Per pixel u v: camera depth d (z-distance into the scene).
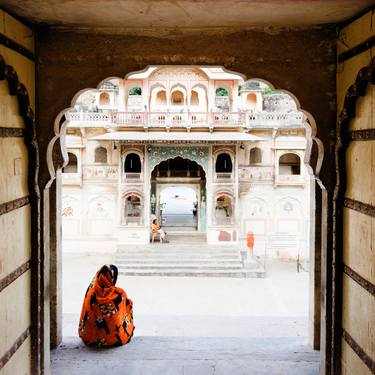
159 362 6.65
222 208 30.36
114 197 28.62
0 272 4.55
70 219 28.72
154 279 23.95
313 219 7.19
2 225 4.61
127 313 7.63
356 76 5.05
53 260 7.17
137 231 27.53
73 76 5.76
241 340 7.64
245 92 29.00
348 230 5.41
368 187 4.77
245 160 28.41
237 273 24.45
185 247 26.97
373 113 4.64
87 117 27.61
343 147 5.56
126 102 27.28
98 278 7.42
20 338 5.20
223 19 5.35
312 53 5.73
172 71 26.98
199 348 7.21
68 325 8.91
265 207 28.59
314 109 5.75
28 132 5.43
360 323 4.98
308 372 6.31
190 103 28.48
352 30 5.23
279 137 28.22
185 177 29.47
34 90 5.71
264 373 6.28
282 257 28.30
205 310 19.17
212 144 27.58
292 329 8.94
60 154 6.52
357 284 5.08
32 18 5.26
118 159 27.80
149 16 5.22
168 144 27.59
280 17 5.27
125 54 5.76
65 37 5.74
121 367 6.48
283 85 5.75
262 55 5.75
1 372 4.57
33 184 5.52
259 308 19.52
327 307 5.80
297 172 29.67
